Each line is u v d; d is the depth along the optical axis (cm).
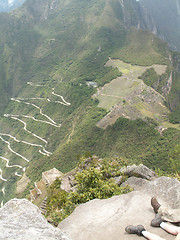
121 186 1048
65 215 980
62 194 1500
